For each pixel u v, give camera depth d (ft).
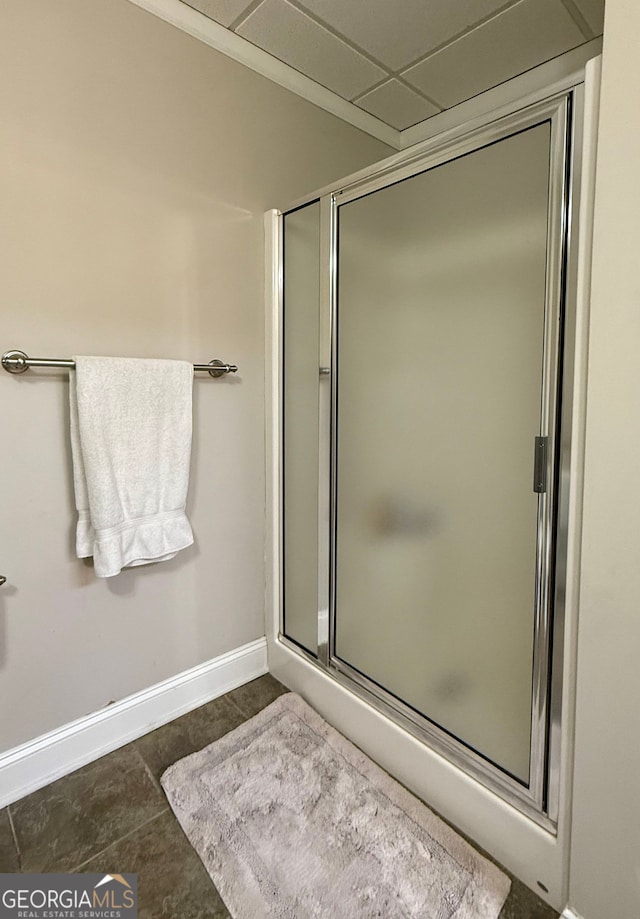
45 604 4.40
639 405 2.67
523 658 3.64
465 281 3.83
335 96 6.19
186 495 4.94
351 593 5.09
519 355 3.51
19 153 3.91
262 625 6.21
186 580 5.40
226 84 5.14
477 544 3.92
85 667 4.71
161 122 4.69
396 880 3.60
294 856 3.79
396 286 4.38
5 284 3.93
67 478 4.40
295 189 5.90
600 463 2.86
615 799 2.96
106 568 4.28
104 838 3.95
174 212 4.87
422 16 4.91
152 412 4.58
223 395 5.48
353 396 4.90
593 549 2.93
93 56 4.22
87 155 4.26
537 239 3.32
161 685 5.29
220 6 4.73
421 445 4.30
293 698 5.65
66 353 4.29
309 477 5.53
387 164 4.33
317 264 5.16
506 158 3.47
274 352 5.69
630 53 2.57
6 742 4.29
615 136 2.66
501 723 3.81
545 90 3.16
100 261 4.42
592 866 3.13
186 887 3.58
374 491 4.77
